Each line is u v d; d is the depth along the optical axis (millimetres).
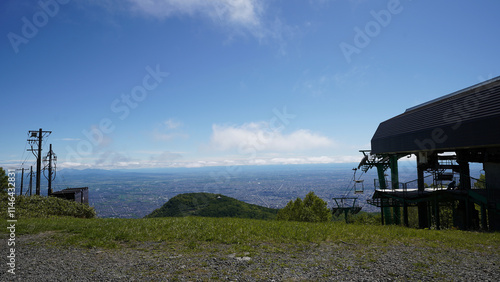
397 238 11258
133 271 6746
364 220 36344
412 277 6676
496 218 16797
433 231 13742
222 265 7297
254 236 10711
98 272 6629
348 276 6660
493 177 20047
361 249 9359
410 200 22484
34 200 21625
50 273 6504
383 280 6438
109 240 9695
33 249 8570
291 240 10344
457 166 22750
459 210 20984
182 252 8453
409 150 24656
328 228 13047
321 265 7473
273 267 7211
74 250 8492
